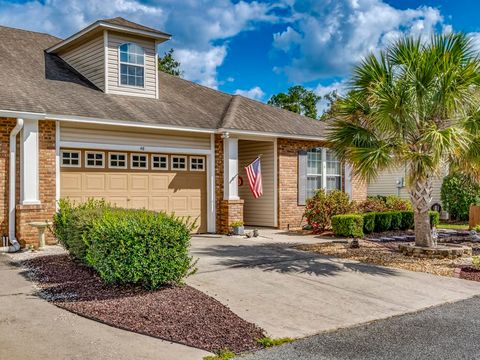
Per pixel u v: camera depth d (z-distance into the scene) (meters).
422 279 8.31
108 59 13.97
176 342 5.02
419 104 9.62
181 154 14.12
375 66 10.17
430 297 7.18
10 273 8.16
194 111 14.99
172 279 7.00
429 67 9.49
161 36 14.85
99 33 14.12
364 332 5.53
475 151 10.18
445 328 5.68
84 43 14.80
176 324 5.52
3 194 10.87
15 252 10.26
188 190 14.27
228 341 5.10
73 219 8.51
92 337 5.10
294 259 9.89
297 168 16.86
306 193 17.19
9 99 10.80
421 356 4.75
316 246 11.87
